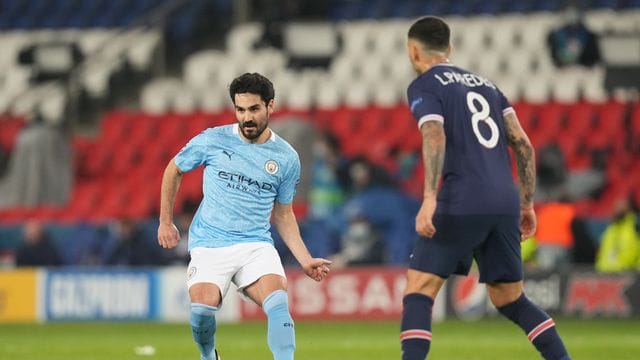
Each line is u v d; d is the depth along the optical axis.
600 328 54.78
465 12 93.69
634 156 77.50
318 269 27.56
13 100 90.19
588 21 86.31
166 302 63.28
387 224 67.62
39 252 67.06
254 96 26.41
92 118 92.81
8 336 53.19
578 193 72.19
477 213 25.61
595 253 62.72
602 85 72.56
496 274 26.33
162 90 91.25
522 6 92.94
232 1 97.50
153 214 80.12
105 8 99.88
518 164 27.03
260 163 27.09
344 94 88.25
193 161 27.34
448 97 25.91
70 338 51.62
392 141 82.00
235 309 63.00
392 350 44.44
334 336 51.50
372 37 92.06
